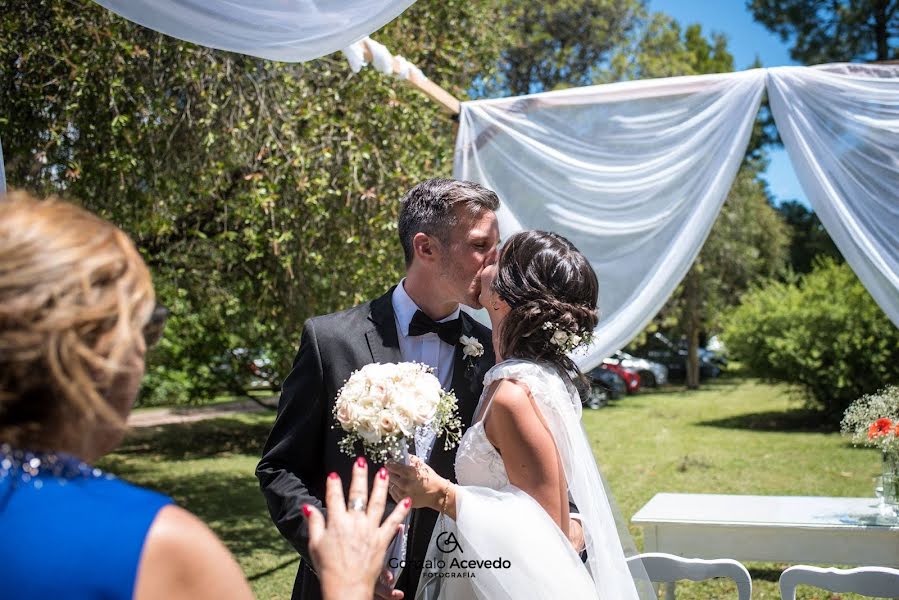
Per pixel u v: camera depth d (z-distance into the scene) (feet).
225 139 18.90
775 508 14.24
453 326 7.88
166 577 3.02
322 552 4.08
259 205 18.92
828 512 13.85
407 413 6.12
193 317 33.50
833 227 14.42
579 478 6.81
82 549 2.91
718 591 17.81
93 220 3.37
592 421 49.62
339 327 7.77
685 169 15.25
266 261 22.93
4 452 3.04
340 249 20.44
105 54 17.17
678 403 59.88
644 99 15.56
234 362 38.81
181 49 17.88
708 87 15.26
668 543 13.82
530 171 15.84
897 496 13.65
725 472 31.60
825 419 45.44
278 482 7.19
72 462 3.13
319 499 7.52
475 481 6.88
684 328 73.82
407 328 7.87
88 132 17.67
